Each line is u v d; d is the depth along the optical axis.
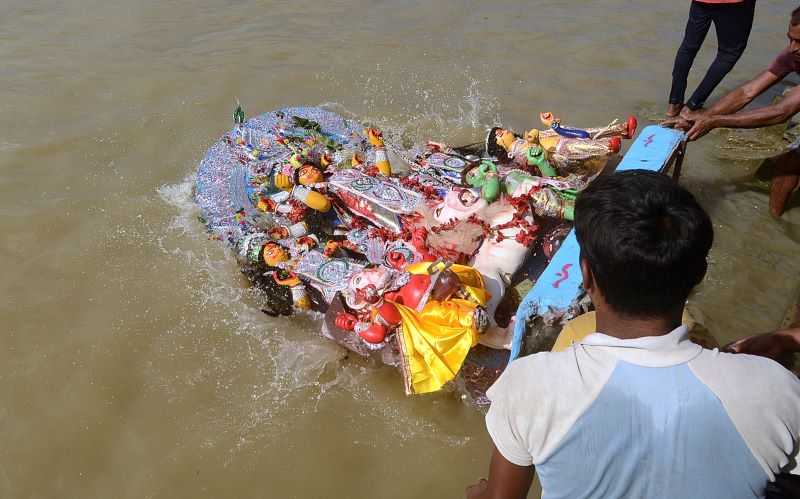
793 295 3.63
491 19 7.78
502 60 6.76
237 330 3.66
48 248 4.32
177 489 2.85
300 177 4.20
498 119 5.69
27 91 6.37
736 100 4.54
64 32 7.75
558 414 1.31
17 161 5.26
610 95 6.02
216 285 4.00
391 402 3.21
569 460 1.31
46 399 3.29
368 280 3.24
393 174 4.55
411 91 6.22
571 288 2.87
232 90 6.36
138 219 4.59
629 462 1.26
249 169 4.75
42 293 3.95
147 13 8.34
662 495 1.26
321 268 3.63
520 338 2.80
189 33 7.73
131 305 3.84
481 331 2.93
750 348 2.25
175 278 4.05
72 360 3.49
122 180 5.04
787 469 1.29
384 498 2.79
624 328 1.36
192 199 4.80
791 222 4.24
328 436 3.05
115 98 6.25
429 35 7.43
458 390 3.20
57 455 3.02
